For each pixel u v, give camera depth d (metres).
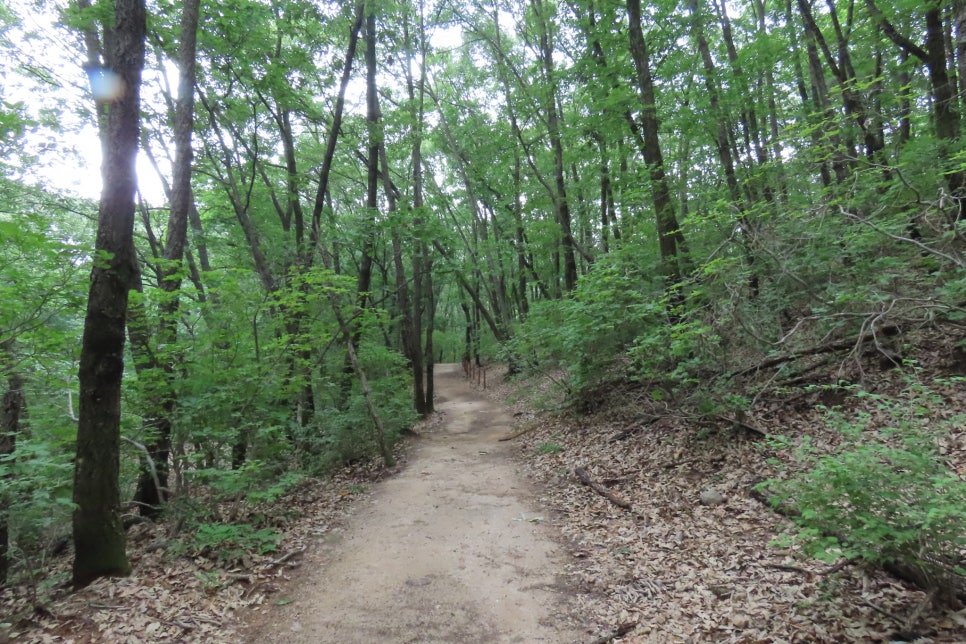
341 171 19.92
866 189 6.86
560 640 3.75
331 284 9.03
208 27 9.45
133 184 4.84
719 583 4.12
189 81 7.96
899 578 3.52
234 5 8.98
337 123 10.95
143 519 6.84
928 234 6.53
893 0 7.99
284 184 16.61
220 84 10.92
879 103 8.16
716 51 12.70
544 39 15.04
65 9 8.37
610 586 4.43
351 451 10.16
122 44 4.73
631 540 5.25
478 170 18.64
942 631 2.90
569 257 15.51
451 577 4.87
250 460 6.32
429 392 17.52
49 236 5.29
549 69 14.75
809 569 3.98
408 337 16.33
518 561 5.13
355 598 4.58
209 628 4.07
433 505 7.11
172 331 6.55
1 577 5.49
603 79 10.81
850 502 3.05
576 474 7.51
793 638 3.23
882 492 2.90
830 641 3.11
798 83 11.91
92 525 4.71
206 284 7.27
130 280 4.89
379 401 11.39
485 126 18.34
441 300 38.41
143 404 6.20
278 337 8.20
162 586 4.64
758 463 6.03
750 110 10.63
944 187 6.31
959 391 5.54
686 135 10.62
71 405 5.77
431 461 9.95
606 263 10.17
